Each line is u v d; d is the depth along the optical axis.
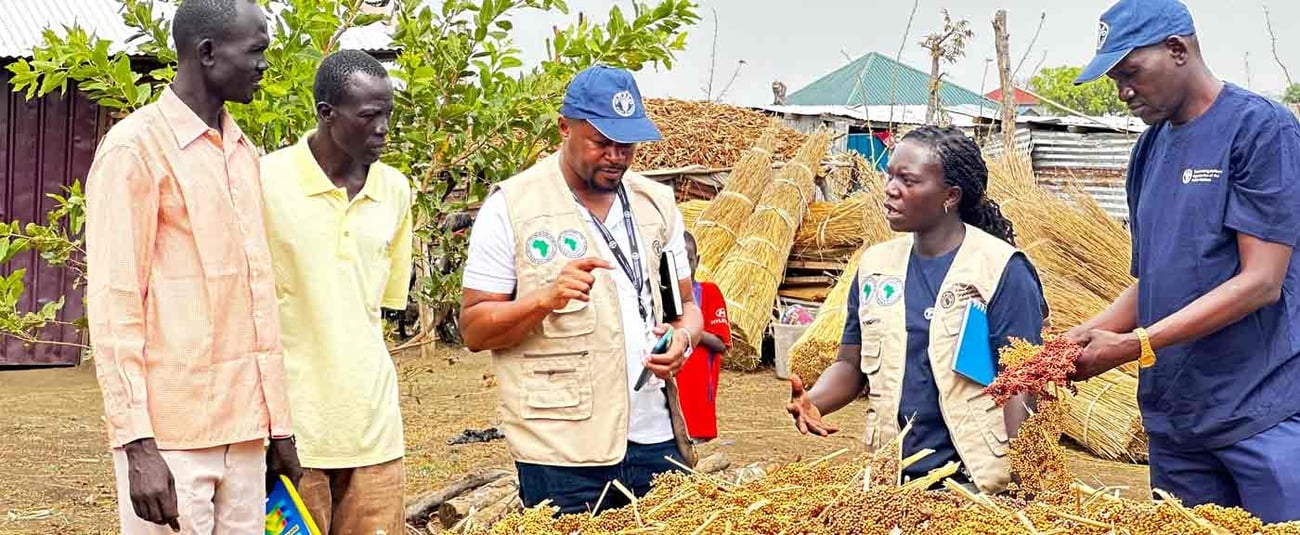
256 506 3.71
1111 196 19.89
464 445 9.13
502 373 4.18
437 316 7.04
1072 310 9.70
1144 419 4.36
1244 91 4.04
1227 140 3.98
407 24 6.51
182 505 3.48
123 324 3.35
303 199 4.25
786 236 13.59
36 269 12.62
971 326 3.88
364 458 4.31
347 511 4.37
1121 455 8.91
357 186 4.39
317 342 4.25
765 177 14.34
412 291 6.98
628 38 6.62
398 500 4.43
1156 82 4.03
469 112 6.52
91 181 3.42
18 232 6.78
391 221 4.50
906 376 3.98
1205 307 3.90
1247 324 4.05
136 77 6.40
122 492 3.48
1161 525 2.99
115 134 3.44
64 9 12.38
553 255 4.11
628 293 4.19
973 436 3.86
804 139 18.05
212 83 3.53
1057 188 16.89
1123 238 10.30
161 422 3.47
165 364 3.47
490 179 6.79
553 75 6.61
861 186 16.20
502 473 7.13
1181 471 4.31
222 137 3.63
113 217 3.37
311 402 4.25
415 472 8.22
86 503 7.41
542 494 4.10
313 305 4.24
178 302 3.49
